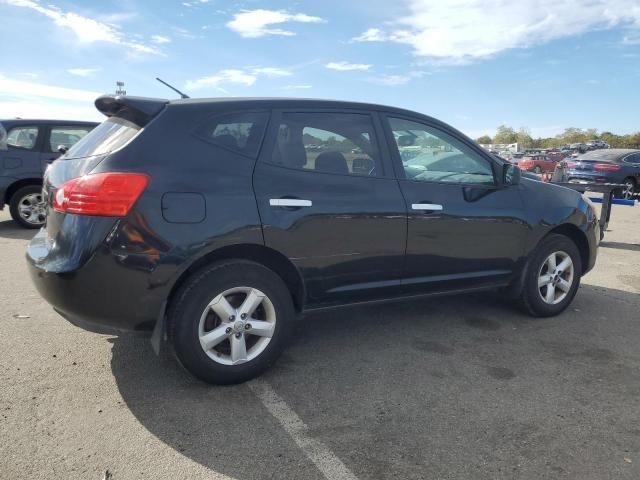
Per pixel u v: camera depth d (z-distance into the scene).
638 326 4.42
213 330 3.08
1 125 8.02
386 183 3.62
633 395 3.18
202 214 2.94
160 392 3.09
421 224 3.72
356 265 3.50
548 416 2.93
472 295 5.23
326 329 4.24
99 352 3.61
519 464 2.49
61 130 8.43
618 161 16.02
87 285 2.76
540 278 4.48
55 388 3.10
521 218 4.24
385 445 2.62
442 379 3.36
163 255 2.85
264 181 3.16
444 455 2.55
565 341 4.05
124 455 2.48
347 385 3.26
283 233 3.17
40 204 8.34
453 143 4.05
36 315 4.29
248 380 3.26
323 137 3.46
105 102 3.20
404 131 3.84
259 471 2.40
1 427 2.67
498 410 2.98
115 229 2.75
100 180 2.75
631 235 9.34
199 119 3.08
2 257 6.32
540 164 31.73
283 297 3.26
